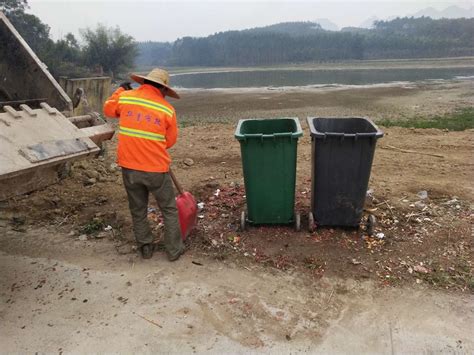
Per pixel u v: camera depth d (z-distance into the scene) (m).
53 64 44.31
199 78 57.06
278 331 3.25
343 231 4.60
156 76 3.88
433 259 4.09
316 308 3.50
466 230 4.54
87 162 6.75
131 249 4.45
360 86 33.59
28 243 4.60
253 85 40.16
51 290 3.79
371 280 3.83
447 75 43.75
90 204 5.46
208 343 3.14
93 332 3.27
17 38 4.78
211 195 5.64
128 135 3.76
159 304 3.56
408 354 3.01
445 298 3.57
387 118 15.32
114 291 3.75
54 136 3.44
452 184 5.84
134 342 3.16
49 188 5.84
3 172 2.87
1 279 3.96
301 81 43.03
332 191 4.38
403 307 3.48
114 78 54.03
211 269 4.06
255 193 4.45
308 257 4.18
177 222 4.14
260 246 4.40
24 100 4.68
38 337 3.22
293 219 4.65
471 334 3.17
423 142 8.45
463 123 11.55
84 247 4.52
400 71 54.09
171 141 3.97
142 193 4.02
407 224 4.72
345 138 4.09
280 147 4.19
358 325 3.30
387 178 6.15
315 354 3.03
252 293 3.69
